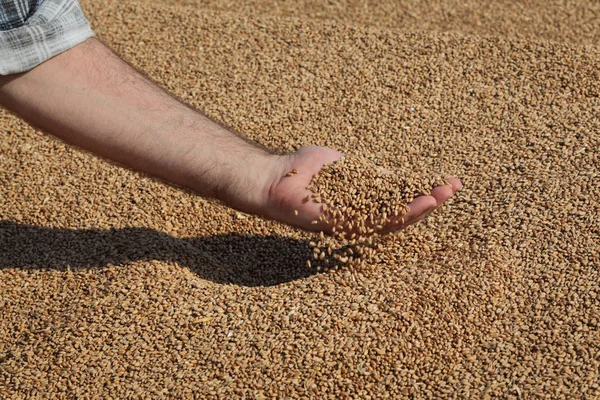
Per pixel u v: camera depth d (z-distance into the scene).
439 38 1.81
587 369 1.35
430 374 1.36
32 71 1.39
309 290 1.44
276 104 1.73
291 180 1.45
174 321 1.42
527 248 1.46
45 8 1.38
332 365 1.37
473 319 1.40
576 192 1.51
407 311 1.40
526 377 1.35
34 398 1.37
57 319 1.44
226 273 1.51
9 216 1.58
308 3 2.05
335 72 1.77
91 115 1.40
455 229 1.50
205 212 1.59
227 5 2.04
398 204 1.44
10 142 1.68
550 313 1.40
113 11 1.88
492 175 1.57
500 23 2.00
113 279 1.47
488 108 1.69
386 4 2.04
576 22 2.00
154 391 1.36
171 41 1.83
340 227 1.45
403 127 1.68
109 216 1.57
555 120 1.64
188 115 1.44
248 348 1.39
